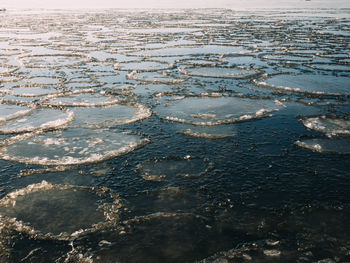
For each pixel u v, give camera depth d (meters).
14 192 4.56
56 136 6.40
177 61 13.62
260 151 5.77
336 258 3.42
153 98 8.86
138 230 3.88
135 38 20.53
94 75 11.38
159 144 6.08
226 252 3.53
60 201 4.42
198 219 4.05
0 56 14.84
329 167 5.22
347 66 12.34
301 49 16.03
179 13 42.91
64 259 3.47
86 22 31.53
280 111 7.74
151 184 4.81
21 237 3.78
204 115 7.55
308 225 3.93
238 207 4.27
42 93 9.23
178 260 3.45
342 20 30.69
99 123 7.09
